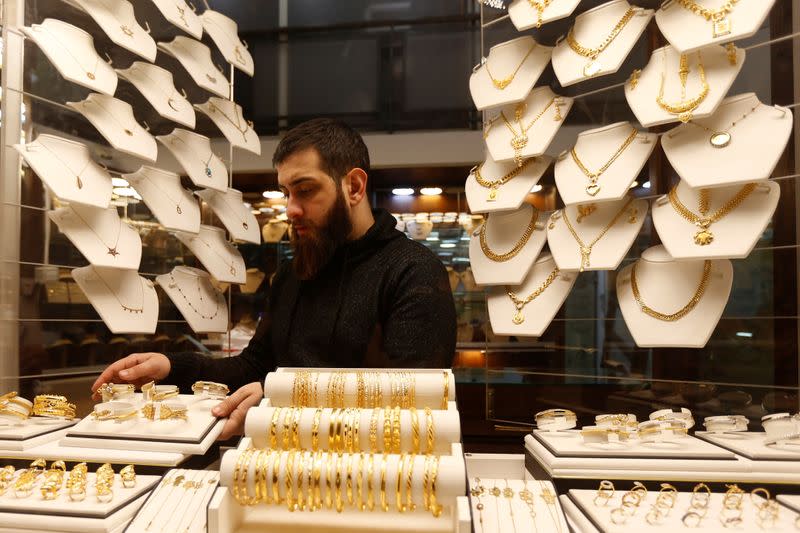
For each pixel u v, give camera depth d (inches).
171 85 75.5
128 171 79.9
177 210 74.2
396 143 110.0
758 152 45.9
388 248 58.5
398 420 29.5
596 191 55.4
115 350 77.3
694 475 35.3
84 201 57.4
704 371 65.8
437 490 26.9
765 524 29.7
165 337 84.8
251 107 114.3
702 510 31.7
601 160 57.1
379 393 32.4
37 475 35.2
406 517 30.8
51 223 70.2
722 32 46.2
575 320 74.2
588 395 73.3
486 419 78.0
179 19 73.4
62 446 38.7
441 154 108.9
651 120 50.6
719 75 48.5
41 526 29.5
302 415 30.2
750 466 35.3
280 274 67.7
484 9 74.5
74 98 73.7
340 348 56.5
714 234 48.9
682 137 50.9
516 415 76.9
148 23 77.0
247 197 113.2
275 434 29.9
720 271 52.4
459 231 107.3
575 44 59.3
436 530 29.1
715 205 50.0
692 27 48.6
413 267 55.9
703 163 48.3
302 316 60.1
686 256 49.4
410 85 111.3
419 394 32.3
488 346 77.9
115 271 67.1
